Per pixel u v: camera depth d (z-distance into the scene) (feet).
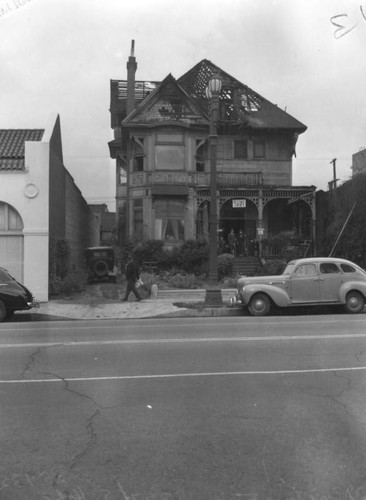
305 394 19.43
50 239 63.00
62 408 17.90
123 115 111.86
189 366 24.58
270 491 11.66
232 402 18.49
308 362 25.16
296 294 49.08
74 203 90.63
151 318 49.93
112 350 29.07
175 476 12.44
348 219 76.43
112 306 55.26
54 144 68.54
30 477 12.44
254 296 49.32
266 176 98.58
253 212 97.71
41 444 14.52
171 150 91.20
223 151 97.50
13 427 15.96
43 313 51.80
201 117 93.20
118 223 112.06
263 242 88.07
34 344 31.42
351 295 49.57
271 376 22.40
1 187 60.85
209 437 14.98
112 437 15.03
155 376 22.61
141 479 12.29
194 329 38.06
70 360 26.27
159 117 92.73
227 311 51.55
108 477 12.40
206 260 81.66
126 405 18.22
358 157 85.30
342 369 23.49
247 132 98.12
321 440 14.66
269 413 17.15
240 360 25.85
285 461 13.23
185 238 90.12
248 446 14.26
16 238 61.77
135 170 92.89
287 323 41.01
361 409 17.48
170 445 14.38
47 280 60.39
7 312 50.52
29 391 20.20
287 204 96.73
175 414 17.15
